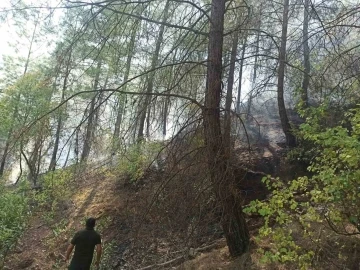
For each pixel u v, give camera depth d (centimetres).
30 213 1117
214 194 529
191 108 572
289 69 857
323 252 533
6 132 1050
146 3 604
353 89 573
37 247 1008
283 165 1037
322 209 491
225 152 538
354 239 538
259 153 1097
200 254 711
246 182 933
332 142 408
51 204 1180
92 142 534
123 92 534
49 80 577
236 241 641
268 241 655
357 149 387
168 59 618
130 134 554
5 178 998
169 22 641
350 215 426
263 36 811
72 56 569
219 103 589
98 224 990
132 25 598
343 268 507
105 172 1109
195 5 620
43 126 505
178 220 515
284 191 477
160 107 556
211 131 542
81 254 658
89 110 531
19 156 506
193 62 586
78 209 1125
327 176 411
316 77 643
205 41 639
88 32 574
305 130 484
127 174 1135
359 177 392
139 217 535
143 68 664
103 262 823
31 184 1116
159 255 737
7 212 945
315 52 726
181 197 509
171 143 537
